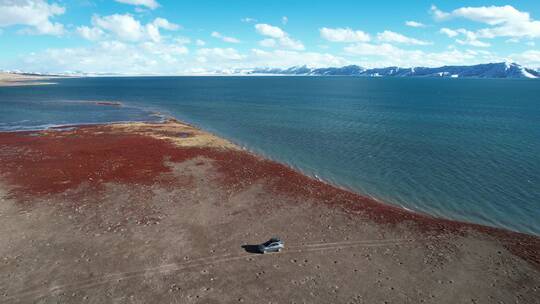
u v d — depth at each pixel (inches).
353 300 943.0
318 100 6023.6
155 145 2564.0
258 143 2783.0
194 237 1264.8
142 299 939.3
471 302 943.7
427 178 1958.7
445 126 3457.2
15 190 1679.4
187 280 1019.9
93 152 2352.4
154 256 1139.9
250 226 1354.6
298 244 1227.2
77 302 926.4
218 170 2023.9
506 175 1987.0
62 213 1444.4
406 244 1242.6
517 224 1443.2
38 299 936.3
